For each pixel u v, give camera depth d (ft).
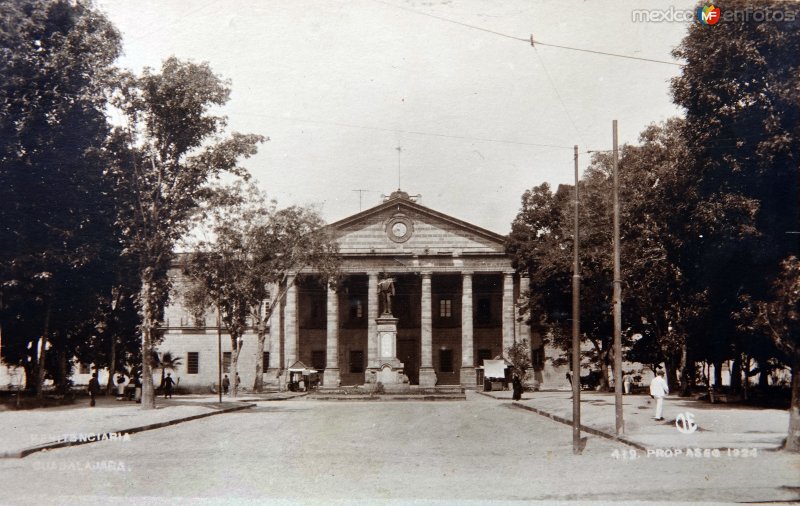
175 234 118.42
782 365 118.62
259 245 160.76
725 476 49.49
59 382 153.89
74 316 130.52
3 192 108.58
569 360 189.26
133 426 83.05
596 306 153.28
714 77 92.89
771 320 60.80
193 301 154.10
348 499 43.86
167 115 112.16
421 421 99.45
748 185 95.20
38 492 46.60
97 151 111.45
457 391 193.36
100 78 108.37
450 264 233.35
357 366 246.88
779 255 93.25
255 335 249.96
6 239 109.91
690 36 95.71
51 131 109.50
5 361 160.86
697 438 67.36
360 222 236.43
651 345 163.02
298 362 218.59
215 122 115.75
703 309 110.32
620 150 137.39
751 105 91.09
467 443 72.79
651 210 123.75
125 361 188.14
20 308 118.01
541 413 111.55
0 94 105.91
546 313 176.04
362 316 249.55
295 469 55.57
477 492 45.62
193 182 115.85
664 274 123.24
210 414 110.01
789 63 87.81
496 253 232.12
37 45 109.50
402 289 252.01
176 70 110.22
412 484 48.80
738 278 102.17
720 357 126.62
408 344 249.34
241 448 68.39
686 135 100.83
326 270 177.06
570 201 148.97
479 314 249.96
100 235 119.85
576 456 61.72
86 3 108.37
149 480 50.78
